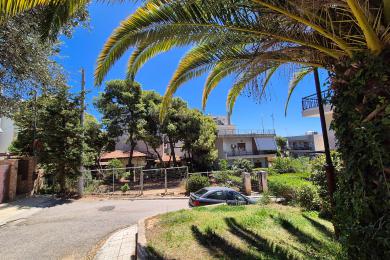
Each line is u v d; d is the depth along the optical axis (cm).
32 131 1850
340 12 310
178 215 742
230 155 3806
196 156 2812
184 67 599
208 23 383
